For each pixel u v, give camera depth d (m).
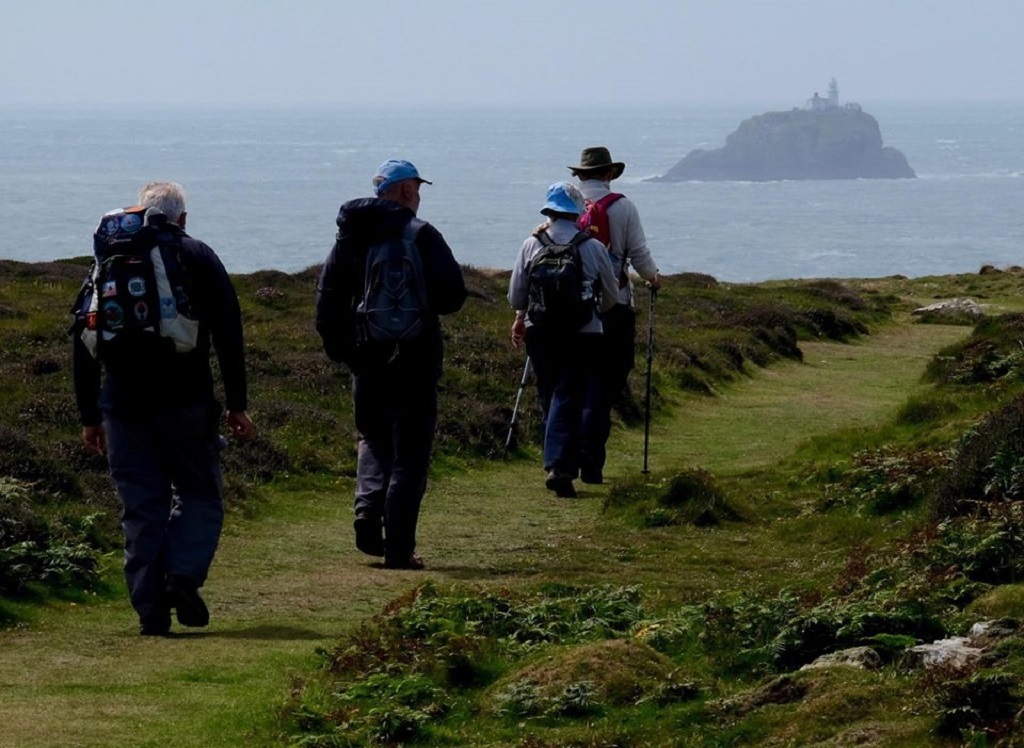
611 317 30.17
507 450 36.78
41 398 34.12
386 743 13.52
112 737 13.30
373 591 21.02
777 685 13.23
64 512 24.36
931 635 15.12
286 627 18.62
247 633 18.20
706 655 15.67
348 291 22.19
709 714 13.09
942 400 34.41
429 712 14.25
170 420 17.97
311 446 33.84
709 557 23.66
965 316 84.88
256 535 25.84
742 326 65.00
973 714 11.38
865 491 26.44
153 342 17.50
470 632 16.73
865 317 80.00
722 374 53.44
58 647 17.23
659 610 18.80
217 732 13.58
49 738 13.16
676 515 26.88
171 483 18.56
